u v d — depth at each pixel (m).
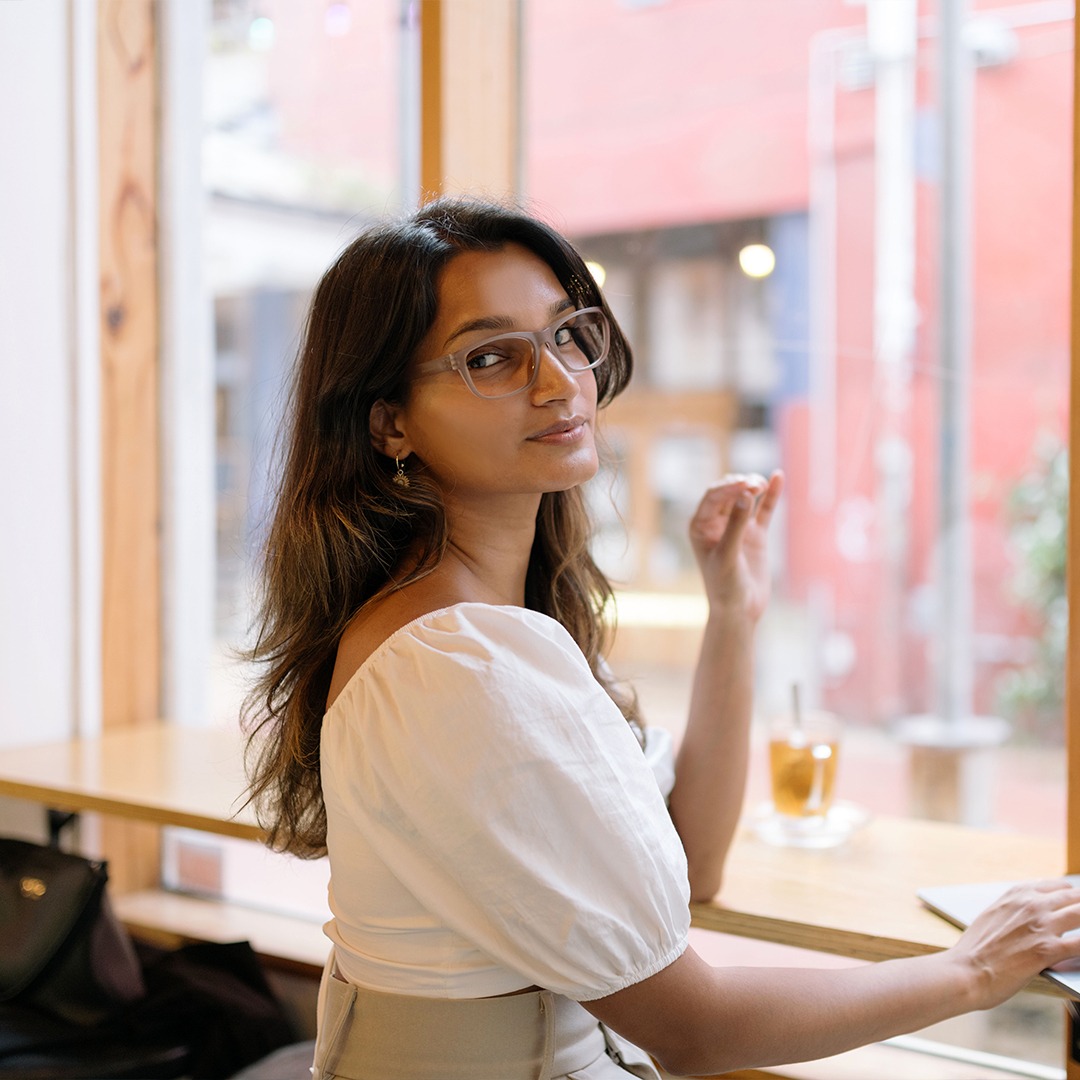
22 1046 1.80
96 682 2.44
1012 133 2.78
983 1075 1.58
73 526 2.40
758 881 1.51
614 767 1.02
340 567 1.17
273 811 1.34
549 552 1.38
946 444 3.12
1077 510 1.42
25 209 2.31
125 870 2.44
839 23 2.99
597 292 1.24
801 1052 1.04
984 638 3.34
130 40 2.48
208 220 2.66
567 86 3.60
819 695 4.15
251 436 2.76
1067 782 1.45
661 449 4.75
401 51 2.44
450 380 1.13
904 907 1.41
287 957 2.10
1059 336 2.91
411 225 1.18
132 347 2.51
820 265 3.31
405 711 1.01
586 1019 1.16
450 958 1.07
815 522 4.18
